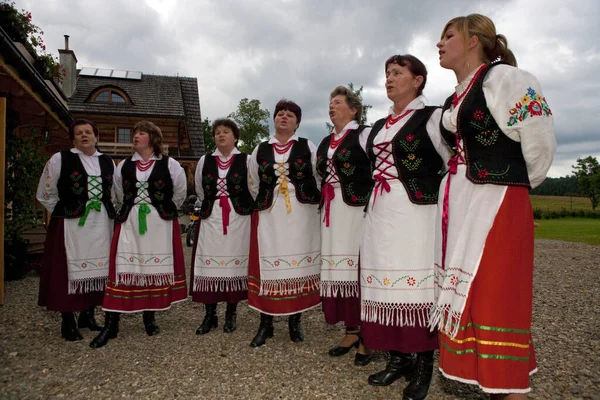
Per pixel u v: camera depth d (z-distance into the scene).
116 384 2.56
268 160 3.28
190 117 22.38
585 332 3.52
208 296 3.58
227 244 3.58
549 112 1.76
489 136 1.82
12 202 6.36
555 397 2.32
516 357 1.67
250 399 2.34
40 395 2.41
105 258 3.46
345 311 2.91
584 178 47.75
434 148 2.35
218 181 3.63
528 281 1.72
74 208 3.34
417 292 2.27
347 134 2.96
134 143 3.51
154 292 3.50
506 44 2.00
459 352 1.77
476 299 1.73
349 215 2.88
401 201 2.34
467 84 1.93
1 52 4.27
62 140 8.70
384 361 2.90
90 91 18.92
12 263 6.19
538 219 38.19
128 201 3.50
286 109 3.27
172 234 3.63
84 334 3.59
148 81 20.80
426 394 2.32
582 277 6.23
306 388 2.47
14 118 6.25
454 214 1.90
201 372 2.73
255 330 3.69
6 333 3.59
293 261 3.17
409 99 2.49
